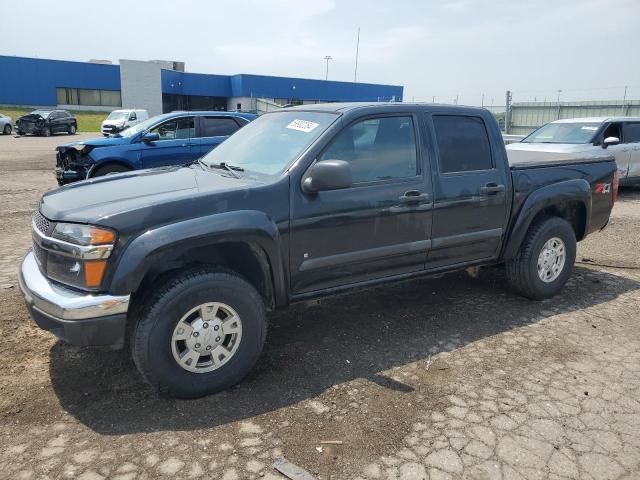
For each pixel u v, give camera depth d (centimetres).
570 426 319
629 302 532
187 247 323
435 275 459
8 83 4909
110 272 310
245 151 430
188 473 273
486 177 465
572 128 1221
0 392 345
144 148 1044
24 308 479
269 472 276
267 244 351
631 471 280
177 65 6344
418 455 290
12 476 269
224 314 348
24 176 1421
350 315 487
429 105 444
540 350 421
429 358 405
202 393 342
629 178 1202
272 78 5381
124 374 371
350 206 387
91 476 270
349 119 397
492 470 279
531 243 502
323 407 336
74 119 3397
